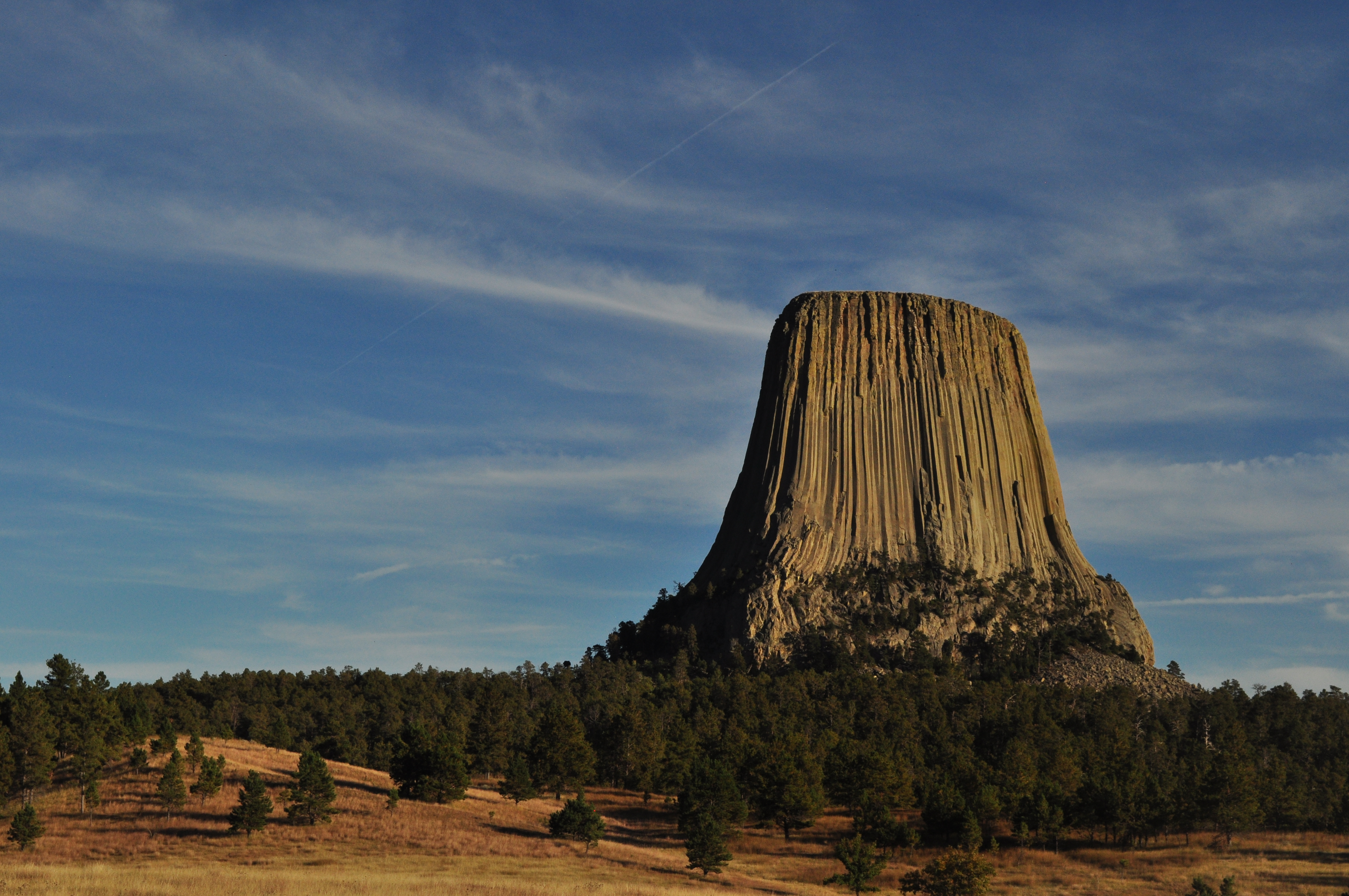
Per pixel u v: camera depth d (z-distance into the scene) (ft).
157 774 375.04
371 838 312.91
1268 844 400.88
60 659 452.35
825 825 421.18
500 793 417.69
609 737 482.28
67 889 194.49
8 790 344.28
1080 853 383.86
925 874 302.86
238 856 289.94
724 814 371.76
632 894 236.43
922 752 522.47
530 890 229.66
